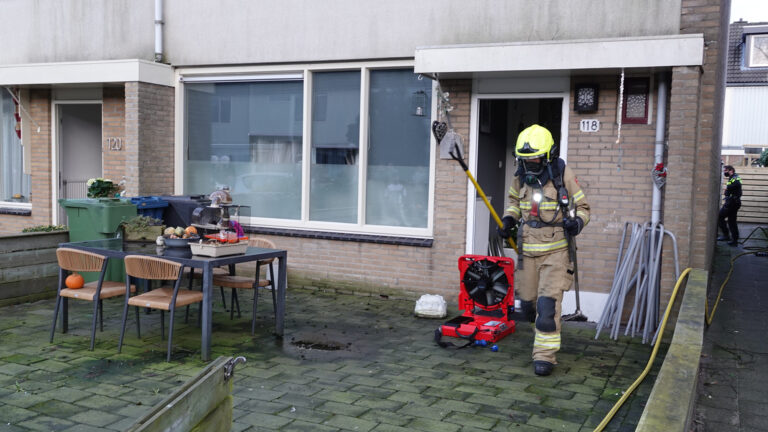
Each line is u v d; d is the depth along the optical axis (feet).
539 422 13.89
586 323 22.50
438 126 24.22
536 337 17.22
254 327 20.77
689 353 11.97
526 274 18.12
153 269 17.70
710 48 21.47
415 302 25.39
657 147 21.47
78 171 34.37
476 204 24.93
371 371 17.11
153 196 27.45
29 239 23.76
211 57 28.55
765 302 28.25
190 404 7.68
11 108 34.96
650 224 21.56
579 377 16.90
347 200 27.02
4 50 32.53
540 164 17.57
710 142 22.24
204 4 28.50
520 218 19.12
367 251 26.14
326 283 26.94
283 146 28.19
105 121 31.17
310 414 14.11
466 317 20.92
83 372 16.52
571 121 22.77
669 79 21.35
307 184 27.55
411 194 25.88
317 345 19.44
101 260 18.57
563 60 20.77
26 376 16.11
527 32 23.02
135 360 17.61
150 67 28.27
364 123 26.23
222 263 17.99
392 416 14.08
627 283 20.88
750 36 94.94
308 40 26.71
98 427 13.21
